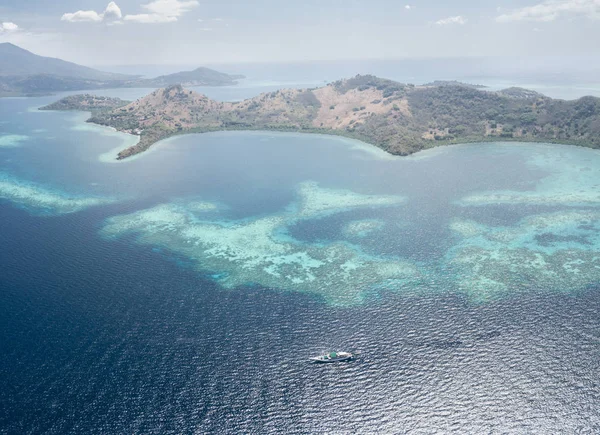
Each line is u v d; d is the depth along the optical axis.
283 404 98.56
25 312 132.38
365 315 129.00
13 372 108.38
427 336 118.88
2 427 93.50
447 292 139.75
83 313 131.62
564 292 137.00
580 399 97.31
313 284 147.38
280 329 123.19
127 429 92.88
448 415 94.88
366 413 96.00
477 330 120.62
